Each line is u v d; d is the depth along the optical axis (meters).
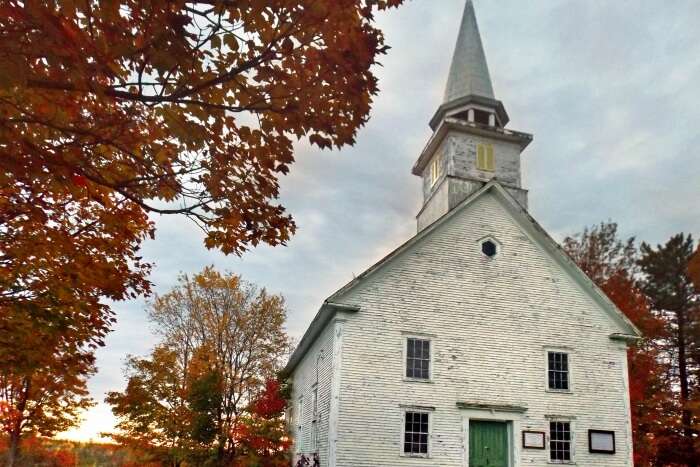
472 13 30.88
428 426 18.69
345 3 5.46
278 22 5.45
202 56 5.50
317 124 6.21
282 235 7.29
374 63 5.98
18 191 7.04
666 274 35.72
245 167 6.74
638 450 30.23
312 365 23.47
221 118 6.21
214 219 6.94
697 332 32.84
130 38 4.75
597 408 20.47
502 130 25.97
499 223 21.78
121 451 41.09
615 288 33.91
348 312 19.12
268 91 5.95
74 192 5.63
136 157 6.08
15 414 26.33
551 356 20.75
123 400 25.41
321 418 20.12
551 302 21.25
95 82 4.83
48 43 4.20
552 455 19.62
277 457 25.67
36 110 5.24
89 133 5.45
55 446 40.41
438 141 26.80
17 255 8.00
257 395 27.73
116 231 8.78
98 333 9.92
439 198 25.94
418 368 19.28
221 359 28.88
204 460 24.92
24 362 9.09
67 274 8.50
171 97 5.44
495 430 19.52
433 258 20.55
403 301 19.73
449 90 29.38
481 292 20.62
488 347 20.06
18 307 8.09
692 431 30.97
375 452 17.92
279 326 30.75
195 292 30.69
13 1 3.93
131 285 9.60
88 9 4.38
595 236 38.28
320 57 5.84
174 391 25.98
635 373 31.22
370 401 18.36
